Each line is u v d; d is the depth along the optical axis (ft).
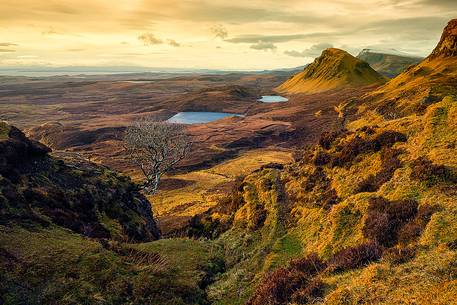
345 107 545.44
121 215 135.54
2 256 69.92
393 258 56.59
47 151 138.00
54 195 114.32
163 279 80.69
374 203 80.79
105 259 80.23
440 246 54.19
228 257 104.94
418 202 73.36
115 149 554.05
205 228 142.51
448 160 81.56
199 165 452.35
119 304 69.21
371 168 104.73
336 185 108.37
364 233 73.31
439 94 265.13
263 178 145.07
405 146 101.91
